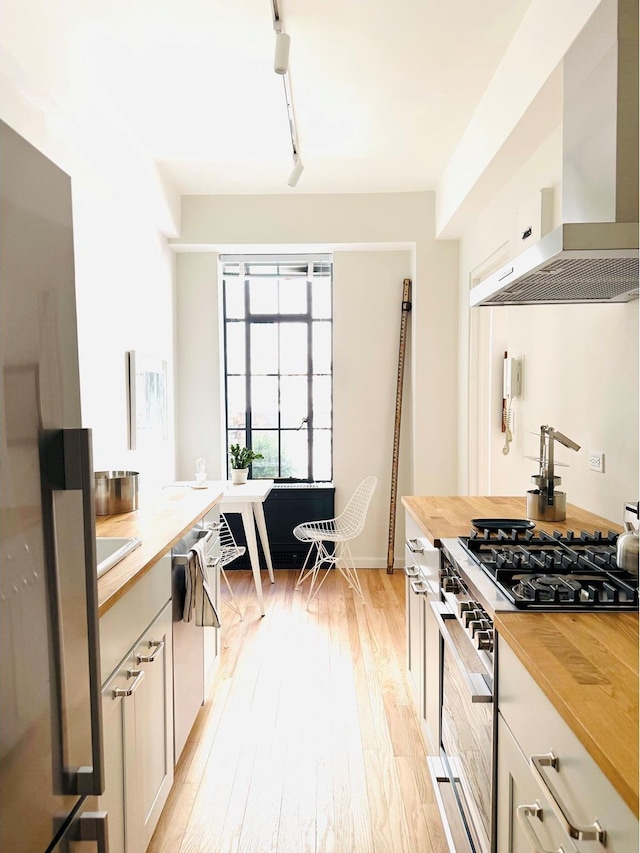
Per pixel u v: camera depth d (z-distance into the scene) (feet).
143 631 5.53
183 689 7.21
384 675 9.75
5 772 2.49
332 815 6.45
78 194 9.17
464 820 4.99
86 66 8.63
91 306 9.76
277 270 16.66
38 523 2.81
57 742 2.94
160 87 9.37
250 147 11.72
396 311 15.61
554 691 2.96
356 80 9.20
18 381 2.66
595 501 7.30
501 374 12.71
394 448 15.56
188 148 11.75
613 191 5.11
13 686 2.56
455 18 7.69
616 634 3.71
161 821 6.37
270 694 9.14
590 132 5.53
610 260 4.94
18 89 7.23
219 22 7.72
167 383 14.42
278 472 17.03
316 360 16.90
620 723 2.65
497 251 11.06
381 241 14.51
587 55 5.60
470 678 4.56
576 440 7.77
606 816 2.41
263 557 16.03
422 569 7.39
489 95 9.37
